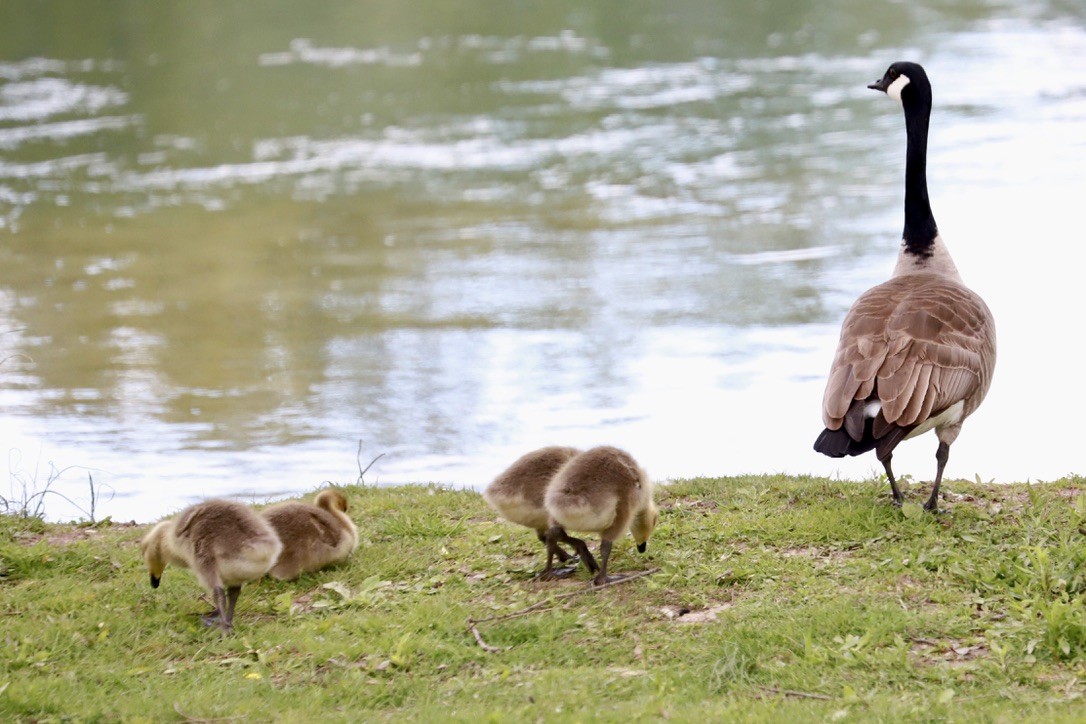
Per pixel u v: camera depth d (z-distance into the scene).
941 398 8.40
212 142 39.09
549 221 29.75
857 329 8.81
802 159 35.19
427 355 20.16
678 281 24.39
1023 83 44.66
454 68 50.25
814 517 8.98
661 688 6.47
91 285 24.72
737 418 16.67
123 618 7.90
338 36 57.41
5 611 8.07
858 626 7.15
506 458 15.52
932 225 9.96
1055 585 7.47
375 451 15.77
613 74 49.12
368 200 32.03
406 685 6.88
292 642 7.49
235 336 21.38
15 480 14.38
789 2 64.50
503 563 8.74
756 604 7.60
